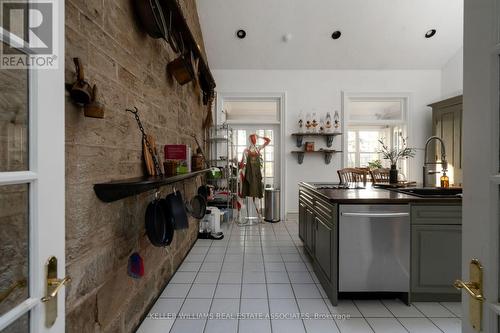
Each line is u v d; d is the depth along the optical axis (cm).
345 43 483
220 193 483
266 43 484
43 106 67
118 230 159
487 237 64
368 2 428
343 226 212
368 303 219
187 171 238
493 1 62
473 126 68
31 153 64
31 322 63
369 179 516
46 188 67
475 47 67
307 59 509
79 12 124
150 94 214
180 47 274
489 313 64
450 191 272
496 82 62
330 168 531
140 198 189
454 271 212
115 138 157
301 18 448
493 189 63
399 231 212
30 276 64
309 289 241
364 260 213
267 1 426
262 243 372
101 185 136
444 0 427
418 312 206
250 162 467
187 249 329
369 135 617
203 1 427
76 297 120
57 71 72
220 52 498
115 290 155
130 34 178
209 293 234
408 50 496
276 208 495
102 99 143
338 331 184
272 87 526
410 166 532
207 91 440
